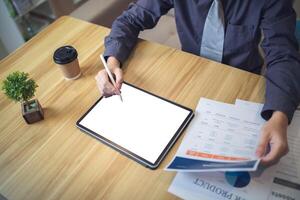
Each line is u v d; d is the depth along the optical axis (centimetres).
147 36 164
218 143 73
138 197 67
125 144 76
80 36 111
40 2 212
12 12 199
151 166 71
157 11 109
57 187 71
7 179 74
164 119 80
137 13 108
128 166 72
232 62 107
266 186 66
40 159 77
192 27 107
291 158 70
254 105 80
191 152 72
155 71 94
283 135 70
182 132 77
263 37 92
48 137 81
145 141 76
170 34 164
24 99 83
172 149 74
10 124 86
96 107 86
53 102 90
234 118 78
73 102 89
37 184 72
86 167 74
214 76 89
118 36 101
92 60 101
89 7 204
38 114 83
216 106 82
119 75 90
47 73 99
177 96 85
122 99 86
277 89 78
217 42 104
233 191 66
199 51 111
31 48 109
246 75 88
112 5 208
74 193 69
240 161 64
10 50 221
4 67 103
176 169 66
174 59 97
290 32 88
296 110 79
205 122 78
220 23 99
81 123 82
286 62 83
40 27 220
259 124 76
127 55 99
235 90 85
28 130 83
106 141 77
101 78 89
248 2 93
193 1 101
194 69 92
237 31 99
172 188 68
